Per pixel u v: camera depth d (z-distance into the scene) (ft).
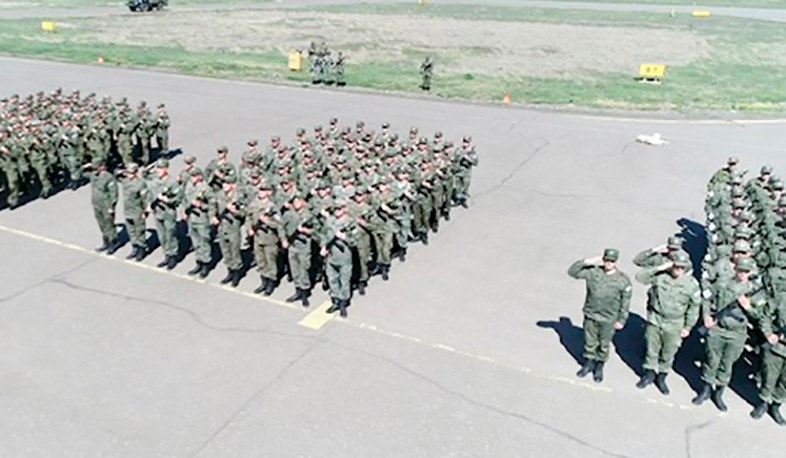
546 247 47.29
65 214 51.44
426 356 32.99
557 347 34.19
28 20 182.09
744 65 142.51
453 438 27.27
